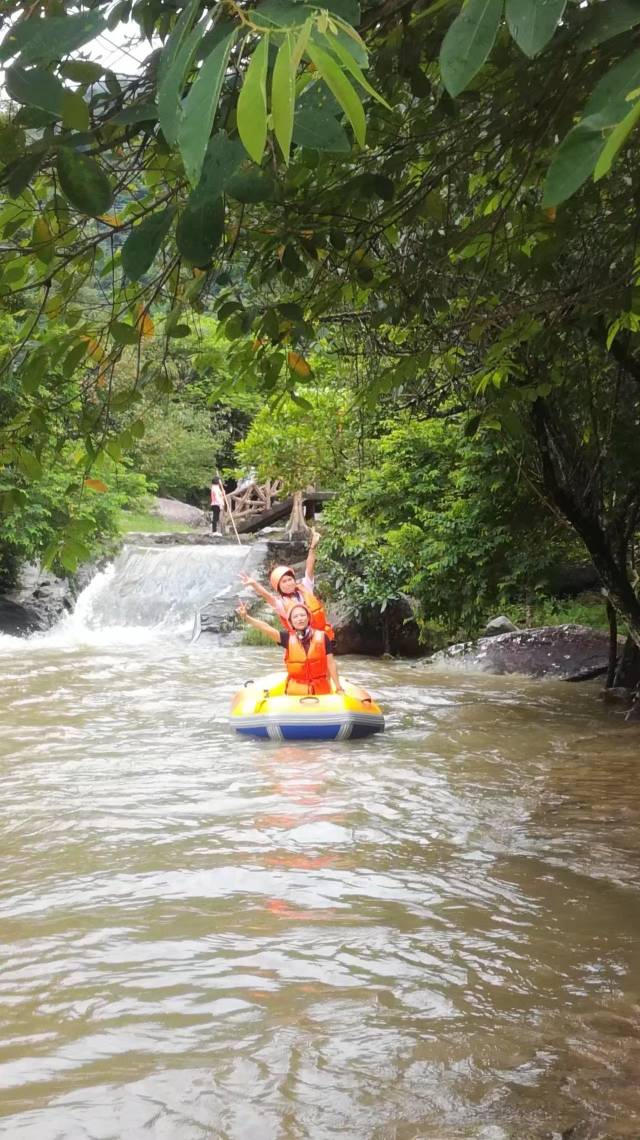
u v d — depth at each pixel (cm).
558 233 410
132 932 439
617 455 905
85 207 195
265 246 346
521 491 1130
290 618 994
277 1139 274
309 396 1497
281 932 438
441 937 430
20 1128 281
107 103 216
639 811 642
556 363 695
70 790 711
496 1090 299
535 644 1410
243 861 542
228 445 3966
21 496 343
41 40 155
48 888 499
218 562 2328
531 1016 353
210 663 1573
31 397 338
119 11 202
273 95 120
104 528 2242
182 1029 345
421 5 252
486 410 602
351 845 571
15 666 1502
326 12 121
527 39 138
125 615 2234
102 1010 361
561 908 466
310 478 1714
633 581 1159
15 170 196
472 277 501
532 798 682
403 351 598
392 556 1407
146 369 345
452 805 666
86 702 1145
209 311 395
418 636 1672
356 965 402
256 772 773
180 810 654
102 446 341
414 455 1327
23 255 286
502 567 1210
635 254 427
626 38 211
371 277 390
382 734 944
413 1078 308
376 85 295
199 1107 292
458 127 336
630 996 370
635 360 743
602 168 120
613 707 1095
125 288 325
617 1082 303
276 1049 329
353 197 336
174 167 262
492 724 995
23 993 377
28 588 2258
